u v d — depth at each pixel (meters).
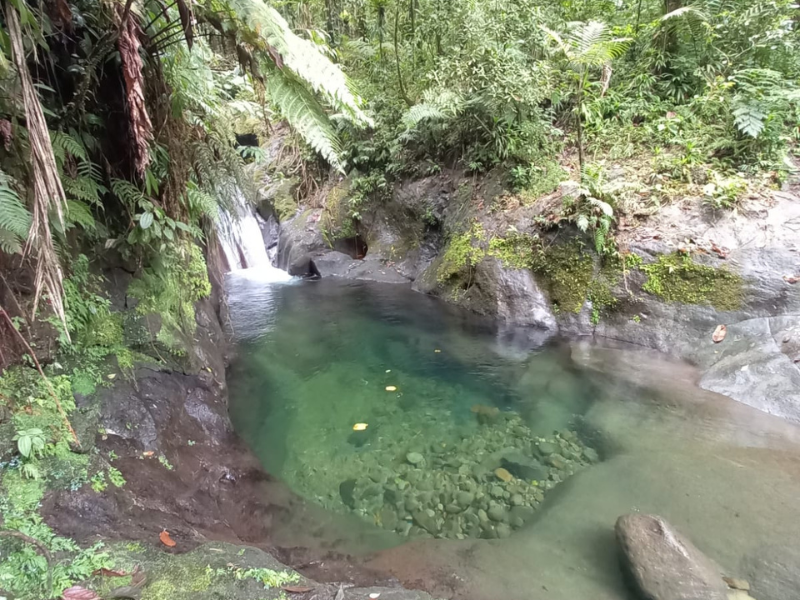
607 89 6.21
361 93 8.02
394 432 3.42
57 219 2.07
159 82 2.72
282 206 9.66
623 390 3.73
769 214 4.37
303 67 2.07
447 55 6.82
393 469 2.98
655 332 4.43
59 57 2.39
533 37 6.08
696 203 4.73
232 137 4.10
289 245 8.70
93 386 2.37
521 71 5.64
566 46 5.07
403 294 6.88
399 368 4.51
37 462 1.86
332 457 3.11
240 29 2.18
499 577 2.04
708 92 5.44
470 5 6.27
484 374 4.29
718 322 4.10
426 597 1.73
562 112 6.61
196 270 3.82
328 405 3.82
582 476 2.81
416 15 7.67
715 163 4.99
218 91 4.03
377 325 5.68
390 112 7.93
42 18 2.09
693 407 3.36
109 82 2.66
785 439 2.92
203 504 2.32
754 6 5.42
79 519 1.76
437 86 6.52
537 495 2.69
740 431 3.04
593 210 4.89
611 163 5.68
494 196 6.33
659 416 3.32
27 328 2.14
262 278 8.20
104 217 2.80
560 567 2.11
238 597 1.54
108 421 2.32
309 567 2.03
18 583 1.41
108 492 1.94
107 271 2.85
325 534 2.37
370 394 4.01
